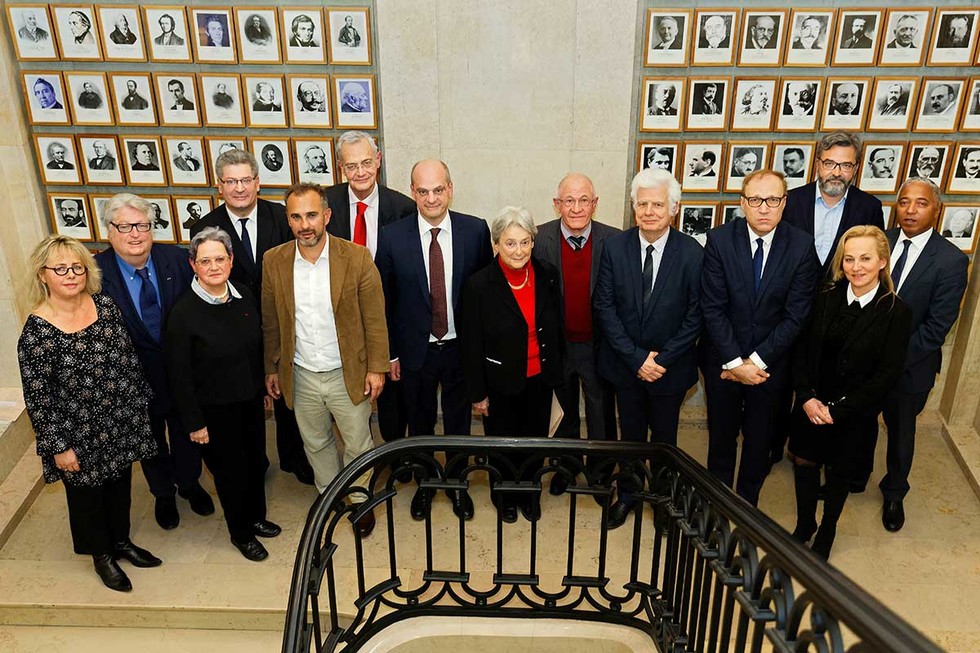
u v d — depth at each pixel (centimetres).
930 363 354
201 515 395
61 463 311
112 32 405
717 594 231
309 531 245
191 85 415
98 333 311
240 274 359
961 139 406
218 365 323
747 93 404
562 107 407
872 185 418
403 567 358
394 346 367
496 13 391
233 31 403
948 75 395
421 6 390
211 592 346
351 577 351
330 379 340
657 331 340
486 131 414
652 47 397
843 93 401
